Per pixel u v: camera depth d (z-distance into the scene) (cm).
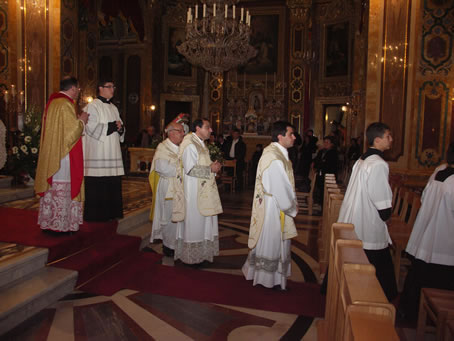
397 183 618
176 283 433
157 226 542
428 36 670
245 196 1130
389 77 709
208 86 2034
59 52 907
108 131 483
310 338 326
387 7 708
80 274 404
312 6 1883
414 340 324
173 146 534
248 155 1927
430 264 354
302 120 1909
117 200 523
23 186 711
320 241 589
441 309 264
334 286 220
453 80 666
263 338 325
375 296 137
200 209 477
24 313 337
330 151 904
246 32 1089
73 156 420
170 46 1998
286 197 392
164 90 2003
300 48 1909
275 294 412
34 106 773
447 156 357
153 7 1883
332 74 1859
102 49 2012
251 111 1947
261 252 414
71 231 439
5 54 842
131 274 449
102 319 348
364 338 115
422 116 679
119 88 1992
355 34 1689
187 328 338
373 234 335
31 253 379
